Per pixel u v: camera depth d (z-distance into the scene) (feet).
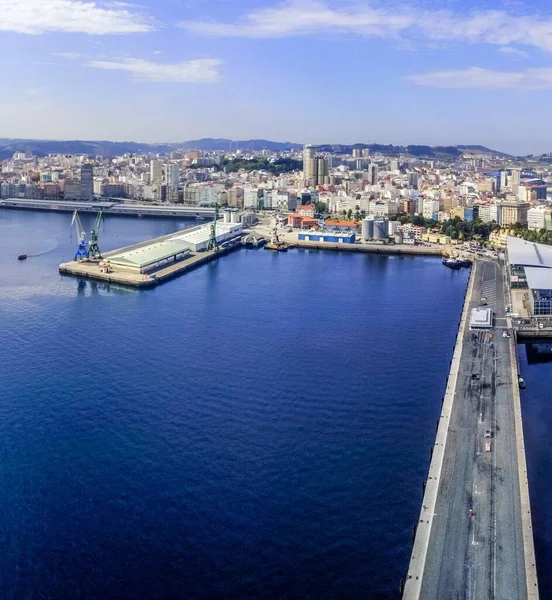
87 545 605.31
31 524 633.20
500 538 588.50
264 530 627.05
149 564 582.76
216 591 553.23
